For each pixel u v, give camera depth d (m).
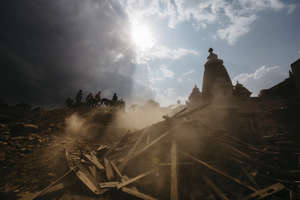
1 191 3.61
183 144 5.80
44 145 7.73
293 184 3.42
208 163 4.59
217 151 5.32
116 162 5.47
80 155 6.75
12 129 9.47
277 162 4.80
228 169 4.34
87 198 3.43
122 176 4.32
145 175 4.14
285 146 6.52
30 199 3.28
